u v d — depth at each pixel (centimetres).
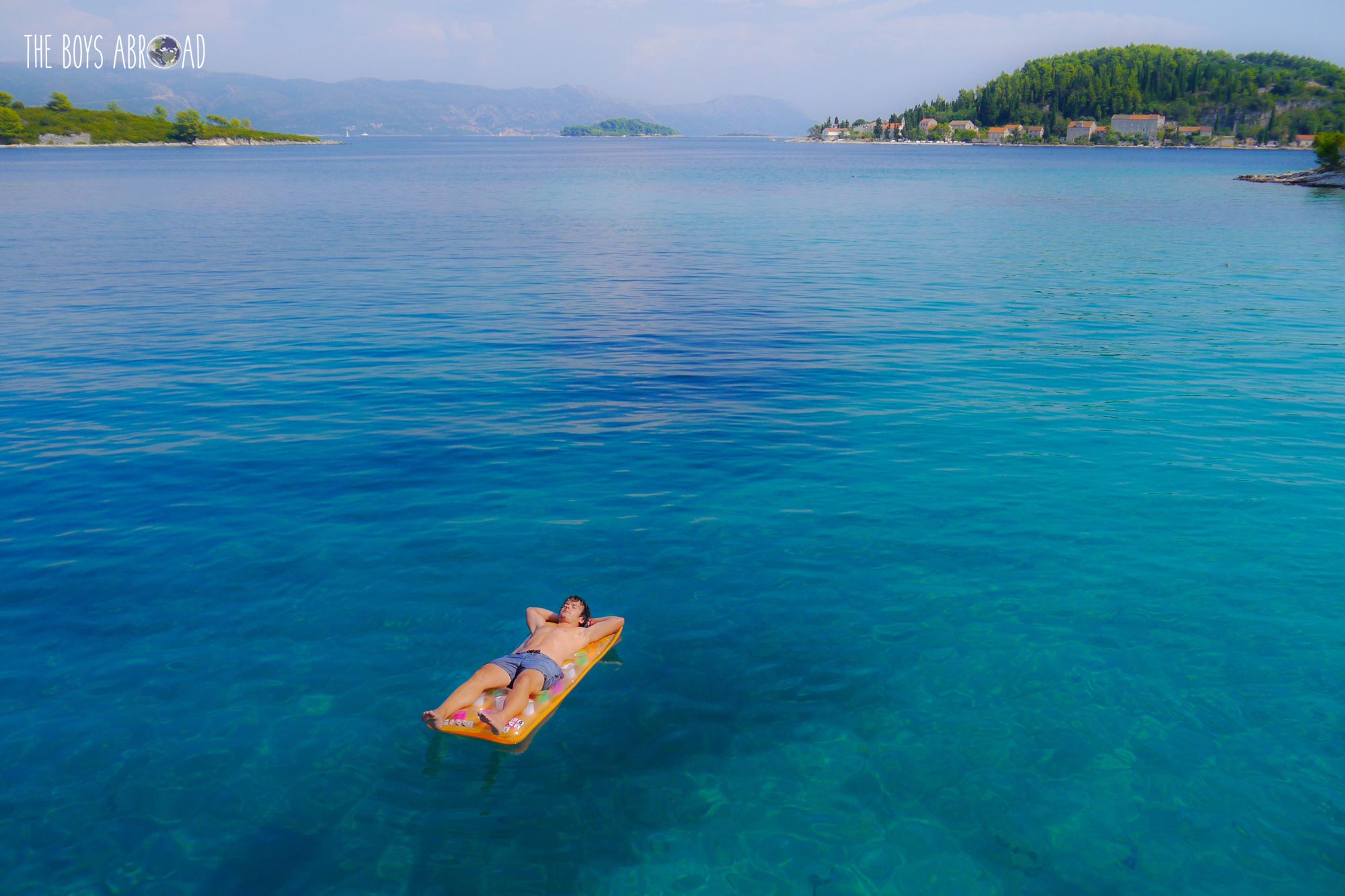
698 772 560
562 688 629
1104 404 1354
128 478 1042
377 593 775
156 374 1519
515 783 548
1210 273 2733
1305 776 552
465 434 1219
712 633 718
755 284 2555
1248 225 4269
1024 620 735
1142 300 2278
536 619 692
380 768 559
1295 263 2948
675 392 1437
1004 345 1767
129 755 567
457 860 487
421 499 987
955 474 1063
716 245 3497
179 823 510
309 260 2961
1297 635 707
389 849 494
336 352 1700
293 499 985
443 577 805
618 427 1252
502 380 1502
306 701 625
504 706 604
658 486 1030
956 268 2866
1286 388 1438
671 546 872
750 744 586
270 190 6662
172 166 11431
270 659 673
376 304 2198
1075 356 1675
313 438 1193
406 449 1152
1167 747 581
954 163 14850
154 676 650
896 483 1036
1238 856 491
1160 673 661
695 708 624
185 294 2309
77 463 1089
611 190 7069
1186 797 537
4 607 745
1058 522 922
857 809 528
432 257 3058
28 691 631
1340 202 5656
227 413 1305
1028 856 491
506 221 4403
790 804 533
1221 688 643
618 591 784
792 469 1084
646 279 2627
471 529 909
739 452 1148
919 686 648
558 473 1071
